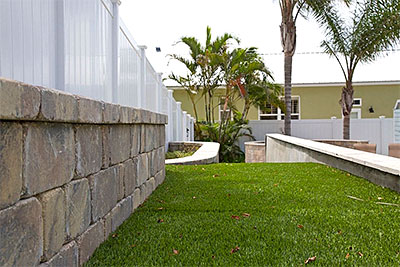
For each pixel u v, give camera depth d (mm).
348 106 13023
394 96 17188
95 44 2949
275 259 1889
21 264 1283
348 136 13156
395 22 10758
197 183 4320
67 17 2242
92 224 2029
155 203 3223
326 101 17844
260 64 13922
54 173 1549
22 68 1651
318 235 2295
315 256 1908
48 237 1495
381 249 2041
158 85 8219
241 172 5340
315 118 17906
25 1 1681
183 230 2398
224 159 14438
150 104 7004
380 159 4457
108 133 2328
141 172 3270
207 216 2768
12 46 1558
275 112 17797
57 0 2086
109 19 3492
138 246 2088
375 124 14766
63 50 2109
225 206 3100
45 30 1918
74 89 2383
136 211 2945
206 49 14781
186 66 14734
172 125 10750
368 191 3826
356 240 2207
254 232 2355
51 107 1456
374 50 11781
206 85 14703
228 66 14086
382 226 2512
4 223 1181
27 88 1278
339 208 3068
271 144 10781
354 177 4840
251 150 12906
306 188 4008
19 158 1278
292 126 15359
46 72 1934
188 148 10078
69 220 1709
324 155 6387
